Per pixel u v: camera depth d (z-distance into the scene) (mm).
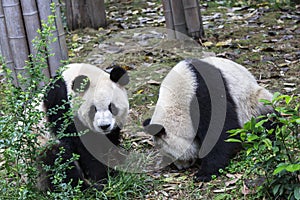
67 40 8953
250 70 7164
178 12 8180
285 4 9742
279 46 7836
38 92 4441
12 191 4395
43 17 6129
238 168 5023
